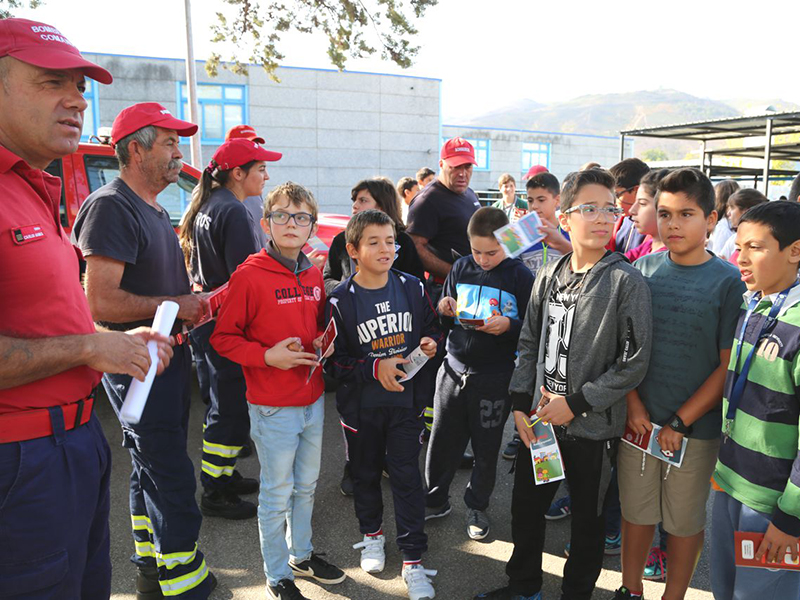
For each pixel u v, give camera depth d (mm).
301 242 2488
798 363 1734
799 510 1677
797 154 15953
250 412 2543
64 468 1569
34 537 1512
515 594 2438
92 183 4613
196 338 3203
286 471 2502
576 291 2234
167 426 2379
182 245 3512
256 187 3445
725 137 13648
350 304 2654
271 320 2504
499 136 32969
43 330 1545
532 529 2383
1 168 1506
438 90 21906
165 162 2424
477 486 2986
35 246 1523
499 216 2830
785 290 1841
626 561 2387
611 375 2143
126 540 3025
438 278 4039
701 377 2162
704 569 2787
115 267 2238
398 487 2654
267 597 2566
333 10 10672
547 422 2258
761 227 1818
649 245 3045
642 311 2105
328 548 2957
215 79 19078
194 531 2469
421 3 10695
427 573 2680
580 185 2180
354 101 20875
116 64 17953
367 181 3479
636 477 2289
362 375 2609
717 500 2049
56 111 1541
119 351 1586
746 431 1881
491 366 2855
